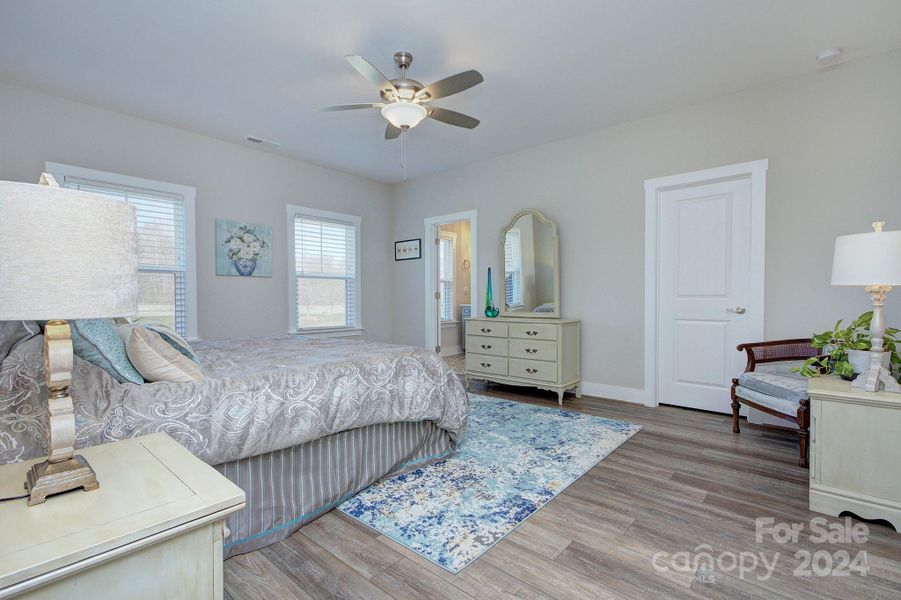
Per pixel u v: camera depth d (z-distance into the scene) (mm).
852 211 2895
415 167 5191
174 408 1507
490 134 4152
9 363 1384
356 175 5516
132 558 810
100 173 3471
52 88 3160
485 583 1486
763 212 3213
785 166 3131
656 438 2953
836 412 1924
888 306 2779
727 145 3369
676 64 2898
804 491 2164
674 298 3732
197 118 3707
